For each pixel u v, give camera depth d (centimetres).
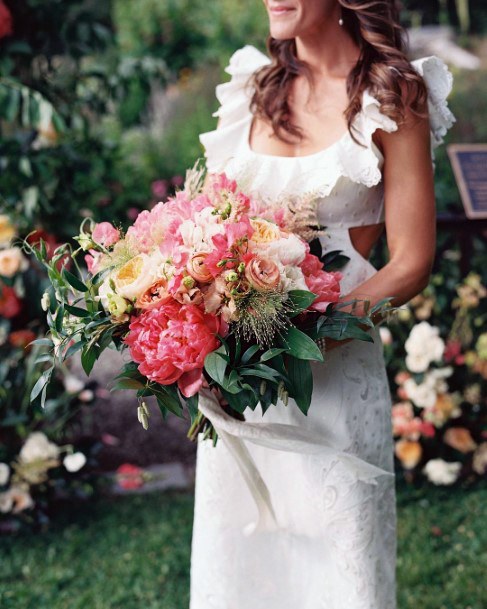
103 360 552
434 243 203
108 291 171
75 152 412
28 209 379
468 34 1045
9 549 358
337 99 211
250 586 221
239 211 178
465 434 406
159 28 1106
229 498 218
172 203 188
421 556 334
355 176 200
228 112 229
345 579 204
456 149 412
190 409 172
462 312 417
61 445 412
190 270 165
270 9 204
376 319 201
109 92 456
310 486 205
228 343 171
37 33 411
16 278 359
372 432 206
